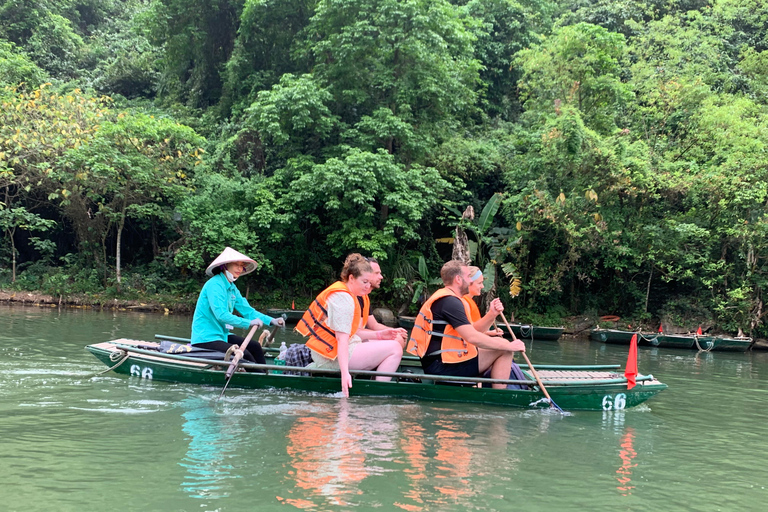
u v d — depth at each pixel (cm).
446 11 1611
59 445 324
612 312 1617
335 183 1342
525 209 1462
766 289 1415
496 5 2045
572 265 1514
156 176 1470
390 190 1448
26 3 2191
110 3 2653
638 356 1066
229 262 517
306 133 1596
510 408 480
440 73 1578
